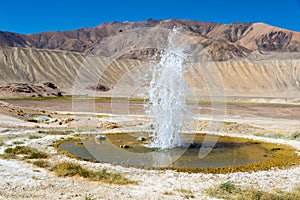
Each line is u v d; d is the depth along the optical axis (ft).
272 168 42.80
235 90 336.49
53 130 73.20
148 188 32.58
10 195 26.37
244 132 75.00
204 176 38.50
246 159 48.08
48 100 190.49
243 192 32.14
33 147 52.29
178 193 31.17
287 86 355.56
